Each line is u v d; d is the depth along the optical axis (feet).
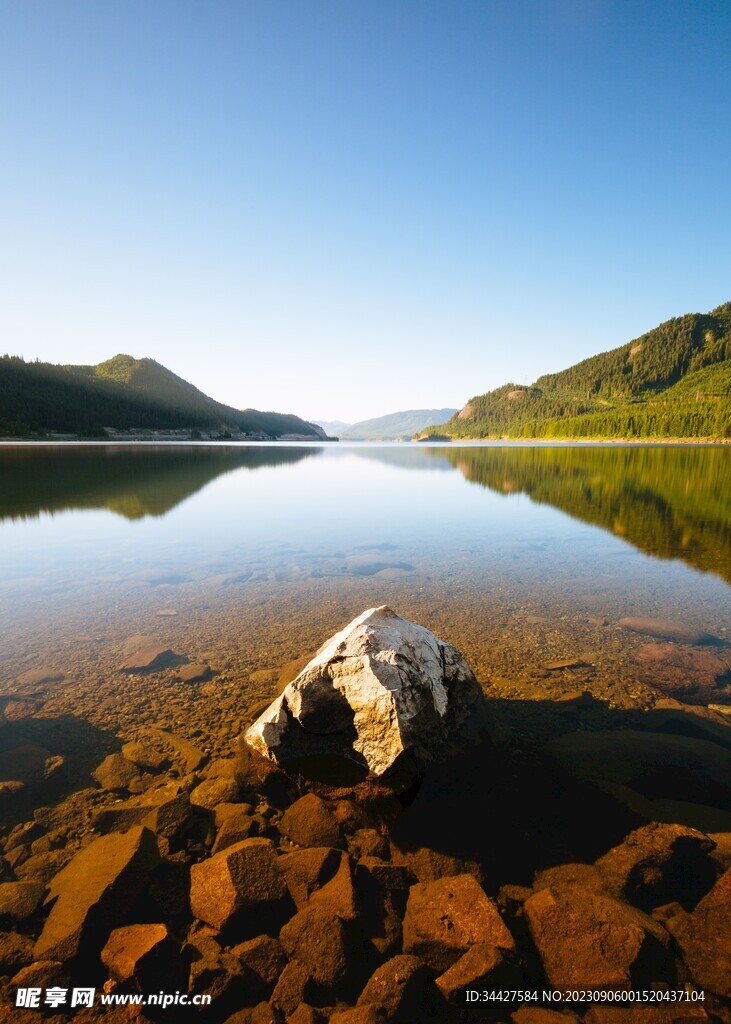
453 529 61.31
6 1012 9.09
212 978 9.80
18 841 13.14
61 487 107.45
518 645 26.55
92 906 10.66
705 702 20.52
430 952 10.41
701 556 46.55
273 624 29.60
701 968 9.81
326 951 10.28
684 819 13.35
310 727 16.11
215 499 91.35
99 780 15.67
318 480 132.77
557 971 9.93
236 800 14.92
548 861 12.56
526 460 234.58
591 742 16.66
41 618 30.66
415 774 14.87
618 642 26.89
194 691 21.57
